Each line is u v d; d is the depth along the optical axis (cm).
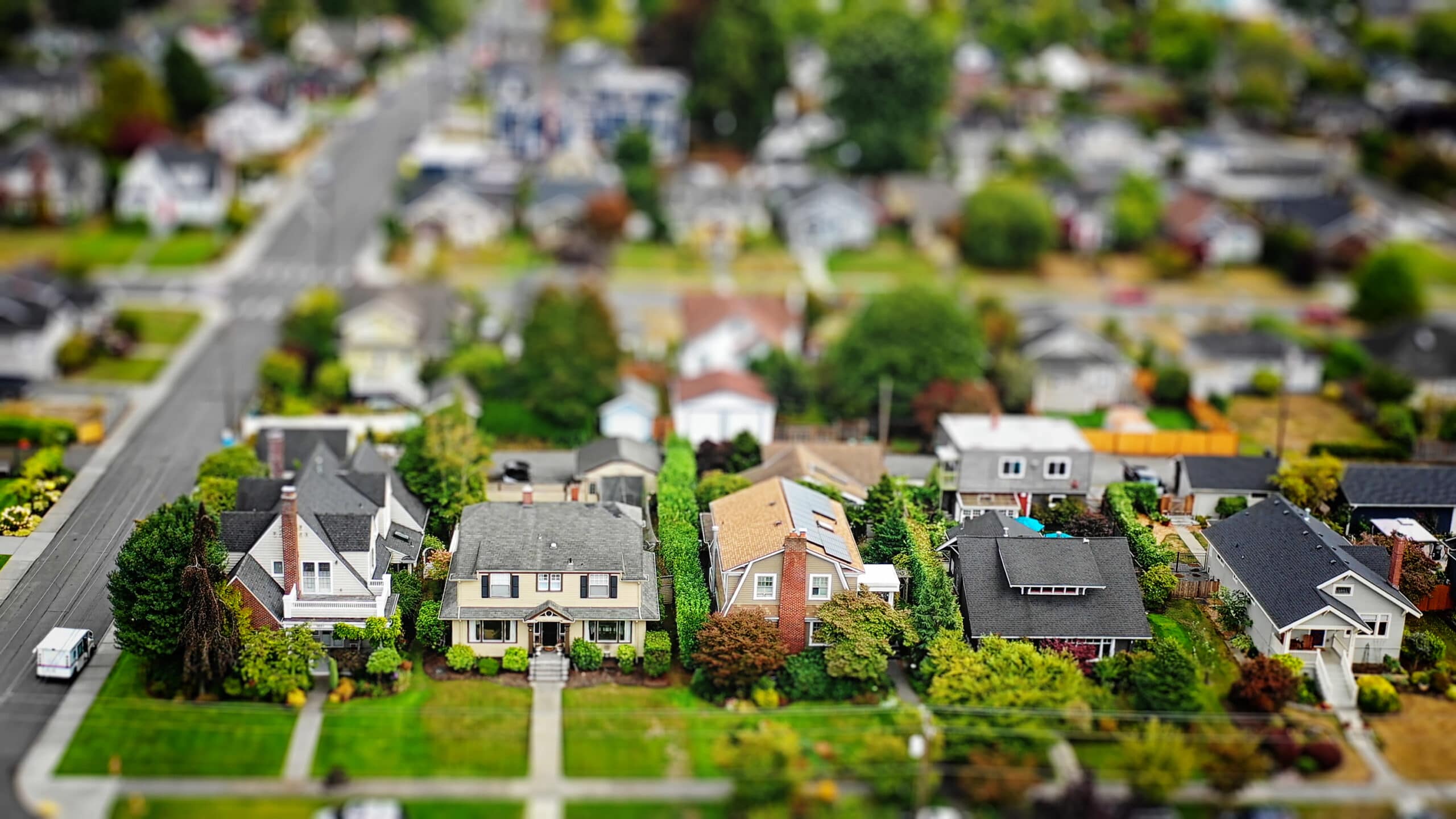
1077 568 7538
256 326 12988
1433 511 8738
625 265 15475
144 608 6888
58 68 19375
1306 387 12000
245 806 6147
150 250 15062
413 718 6788
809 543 7262
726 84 18862
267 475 8750
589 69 19912
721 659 7012
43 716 6700
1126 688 7131
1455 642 7750
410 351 11731
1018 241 15650
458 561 7331
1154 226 16512
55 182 15675
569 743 6656
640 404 10456
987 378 11444
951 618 7356
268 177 17012
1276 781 6488
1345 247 16088
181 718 6719
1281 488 8856
